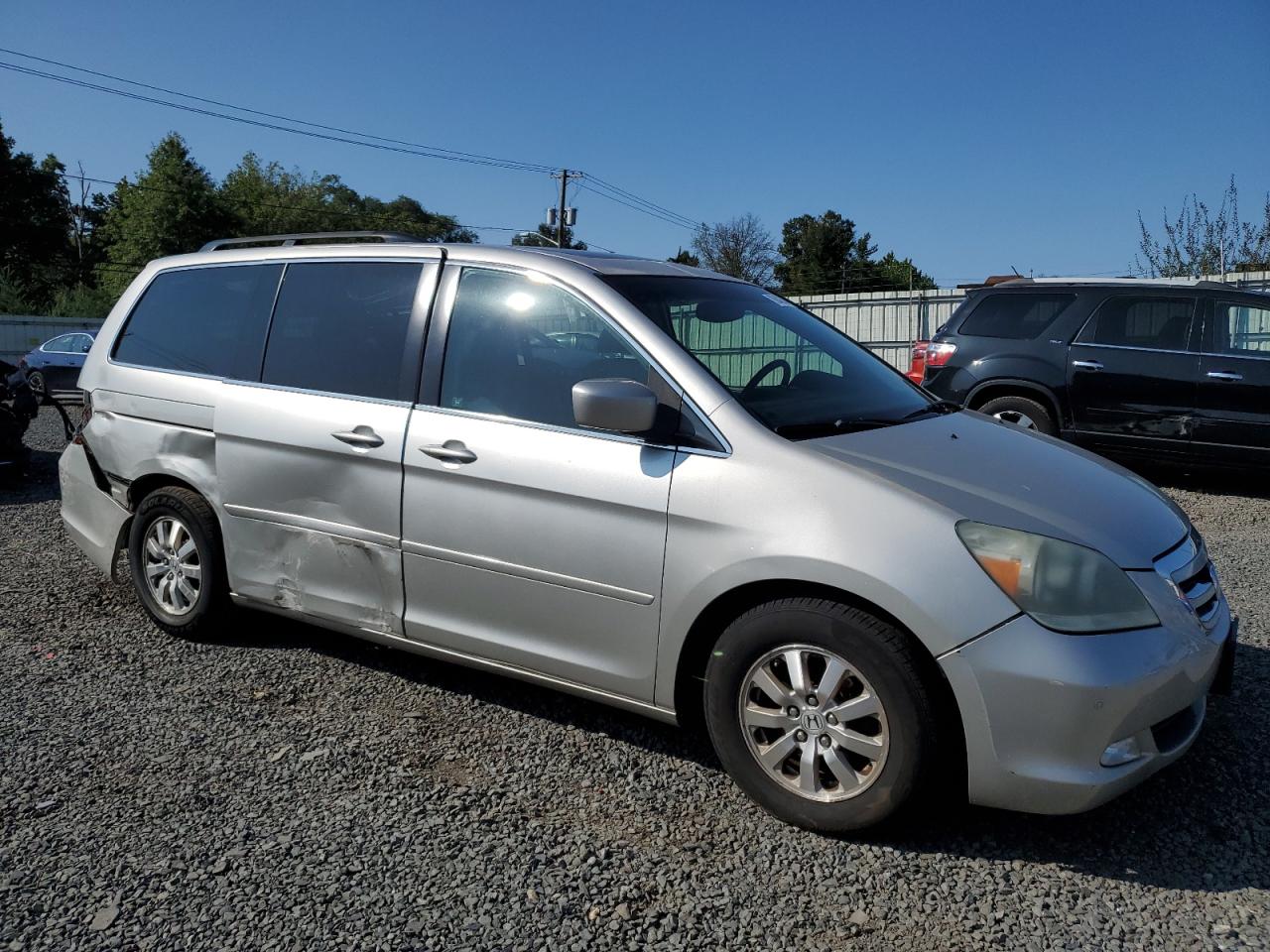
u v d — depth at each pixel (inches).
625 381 121.6
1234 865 110.0
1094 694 100.7
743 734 118.0
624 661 125.1
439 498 137.7
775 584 114.8
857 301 905.5
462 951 94.8
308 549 153.8
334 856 110.3
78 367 762.2
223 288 173.3
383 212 3189.0
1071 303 329.4
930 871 108.7
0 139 2178.9
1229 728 142.3
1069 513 111.7
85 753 134.3
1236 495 322.3
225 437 161.5
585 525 125.1
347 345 153.7
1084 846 113.6
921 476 114.7
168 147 1905.8
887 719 108.0
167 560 175.9
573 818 119.0
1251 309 302.7
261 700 151.9
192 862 108.9
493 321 141.2
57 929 97.2
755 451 117.0
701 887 105.6
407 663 167.5
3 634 180.2
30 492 332.5
